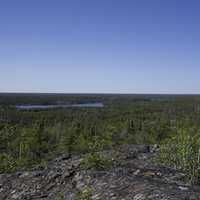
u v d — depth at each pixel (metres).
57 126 39.44
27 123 50.12
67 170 12.52
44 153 24.92
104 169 12.64
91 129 37.69
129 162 14.51
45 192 11.30
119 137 32.84
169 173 12.19
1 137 28.77
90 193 9.77
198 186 10.58
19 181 12.50
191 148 12.55
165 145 15.52
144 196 8.87
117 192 9.52
